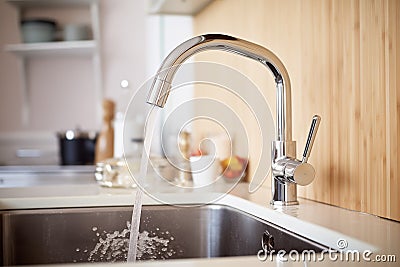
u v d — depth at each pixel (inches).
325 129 50.4
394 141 39.6
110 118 113.8
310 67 53.5
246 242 51.6
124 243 56.6
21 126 152.9
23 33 142.6
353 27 45.2
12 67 152.4
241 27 76.3
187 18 107.7
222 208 57.9
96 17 148.2
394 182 39.7
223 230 57.5
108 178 63.4
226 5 83.0
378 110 41.6
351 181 45.8
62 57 153.6
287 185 48.6
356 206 45.1
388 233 36.0
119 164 63.9
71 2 148.3
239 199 53.9
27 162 149.5
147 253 56.6
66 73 153.9
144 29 154.2
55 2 148.0
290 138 48.3
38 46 141.5
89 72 154.3
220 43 45.4
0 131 152.3
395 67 39.3
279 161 47.7
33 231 54.9
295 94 57.1
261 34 68.2
